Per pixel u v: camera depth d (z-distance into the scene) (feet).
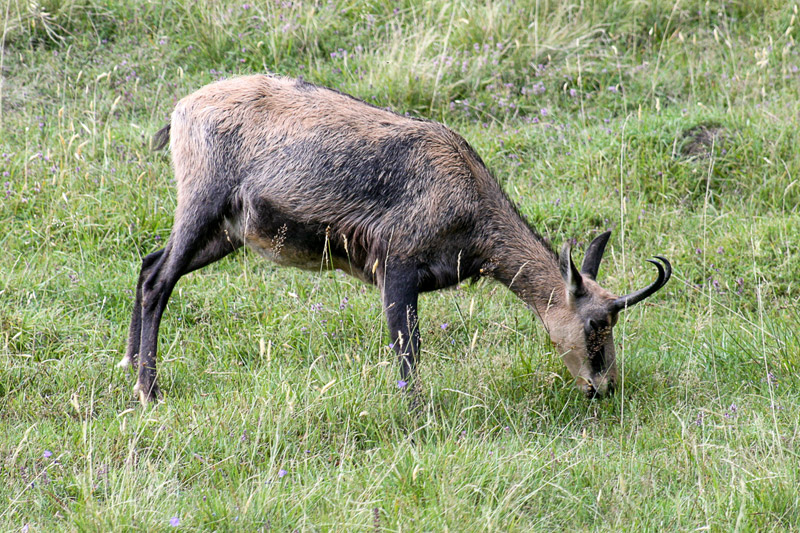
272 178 64.85
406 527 47.44
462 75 107.45
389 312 64.69
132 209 83.92
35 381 64.34
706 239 86.07
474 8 115.34
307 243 66.85
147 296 65.72
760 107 100.83
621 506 51.34
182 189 66.28
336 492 50.83
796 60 111.55
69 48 106.83
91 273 77.71
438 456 54.70
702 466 54.80
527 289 67.92
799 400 64.34
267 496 49.78
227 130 65.21
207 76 106.63
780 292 80.48
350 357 69.97
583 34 114.62
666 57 113.50
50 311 72.38
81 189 86.58
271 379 64.95
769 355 69.82
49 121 97.35
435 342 72.54
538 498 52.54
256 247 68.39
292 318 74.18
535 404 64.49
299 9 114.21
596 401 65.98
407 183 64.34
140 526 47.09
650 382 68.13
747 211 90.63
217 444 56.85
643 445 59.72
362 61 108.99
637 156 94.79
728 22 119.55
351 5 117.80
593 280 67.97
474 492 52.11
